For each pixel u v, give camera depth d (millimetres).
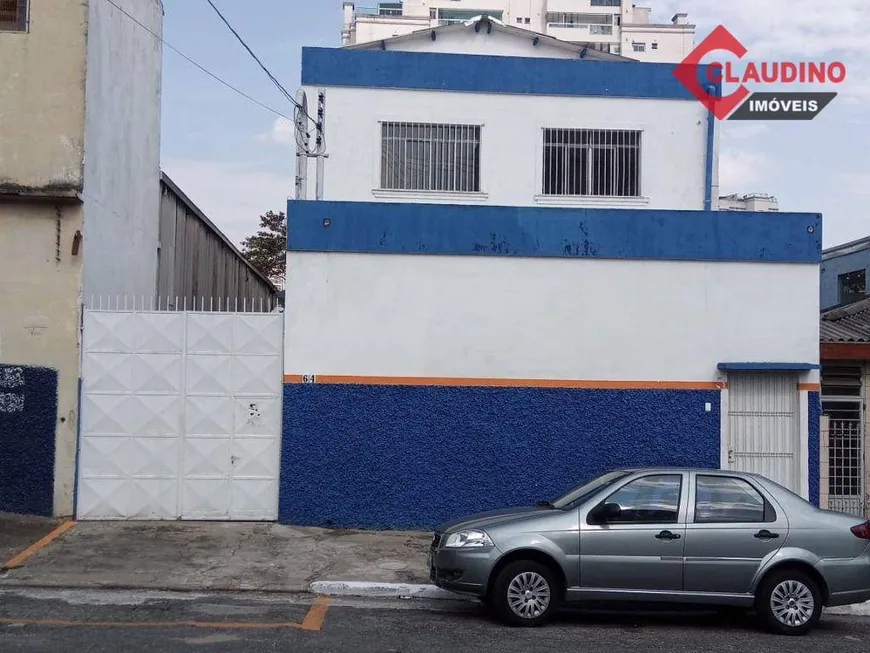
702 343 13859
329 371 13484
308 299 13523
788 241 13992
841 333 16078
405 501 13484
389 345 13578
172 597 9953
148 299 17297
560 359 13734
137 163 16328
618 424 13727
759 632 9352
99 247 14164
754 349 13898
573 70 18031
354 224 13578
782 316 13953
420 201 17688
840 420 15258
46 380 13156
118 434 13281
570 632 9047
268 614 9297
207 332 13469
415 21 85438
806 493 13805
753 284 13945
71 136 13219
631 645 8602
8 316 13156
